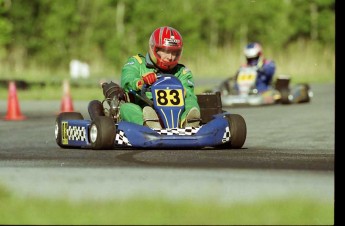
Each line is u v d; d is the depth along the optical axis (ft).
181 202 51.39
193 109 92.43
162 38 94.84
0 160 82.17
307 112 165.17
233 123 92.12
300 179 64.59
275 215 48.29
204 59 383.45
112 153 86.53
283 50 407.85
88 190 58.29
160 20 401.70
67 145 98.02
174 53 95.25
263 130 125.70
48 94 230.27
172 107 91.35
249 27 419.54
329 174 67.82
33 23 372.58
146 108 91.35
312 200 52.49
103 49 398.01
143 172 69.41
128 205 50.44
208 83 286.05
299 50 400.47
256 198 53.36
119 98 95.25
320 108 176.65
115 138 89.56
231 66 374.84
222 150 90.99
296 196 53.78
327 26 414.62
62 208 49.78
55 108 184.24
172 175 67.21
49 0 374.02
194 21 401.90
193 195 54.65
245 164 75.61
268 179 64.49
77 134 94.48
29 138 112.88
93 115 95.50
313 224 46.85
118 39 392.06
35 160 81.82
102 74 375.66
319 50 401.29
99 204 50.85
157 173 68.64
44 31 374.02
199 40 399.24
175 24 399.65
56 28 374.02
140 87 93.30
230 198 53.67
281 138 111.86
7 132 123.03
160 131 89.20
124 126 89.25
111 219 47.11
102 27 397.19
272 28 415.85
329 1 415.03
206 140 89.30
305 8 414.62
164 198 52.80
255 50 191.52
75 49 385.09
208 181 63.16
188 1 419.74
